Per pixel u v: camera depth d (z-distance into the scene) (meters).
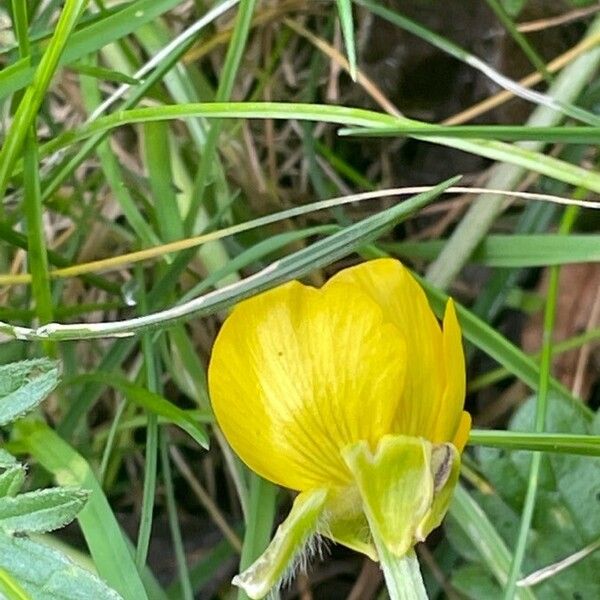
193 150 0.14
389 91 0.15
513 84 0.11
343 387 0.08
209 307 0.09
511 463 0.11
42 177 0.12
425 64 0.15
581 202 0.10
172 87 0.13
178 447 0.14
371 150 0.16
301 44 0.15
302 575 0.13
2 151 0.10
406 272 0.08
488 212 0.12
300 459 0.08
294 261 0.09
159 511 0.14
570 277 0.14
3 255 0.13
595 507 0.11
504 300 0.14
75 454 0.10
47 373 0.08
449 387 0.08
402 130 0.10
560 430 0.11
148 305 0.11
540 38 0.15
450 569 0.12
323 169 0.15
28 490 0.11
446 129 0.10
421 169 0.15
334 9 0.15
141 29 0.13
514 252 0.12
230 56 0.11
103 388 0.12
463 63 0.15
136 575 0.09
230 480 0.14
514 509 0.11
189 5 0.14
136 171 0.14
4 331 0.09
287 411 0.08
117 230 0.13
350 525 0.08
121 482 0.14
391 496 0.08
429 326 0.08
